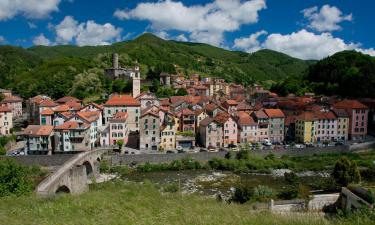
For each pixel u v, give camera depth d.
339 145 119.75
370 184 71.31
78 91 183.00
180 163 104.31
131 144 124.25
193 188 84.00
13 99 167.62
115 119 118.62
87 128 108.81
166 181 90.62
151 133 117.44
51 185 53.88
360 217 22.19
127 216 28.22
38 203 31.89
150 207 33.44
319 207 61.34
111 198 36.47
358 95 180.38
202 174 98.75
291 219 23.25
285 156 112.94
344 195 60.16
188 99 157.25
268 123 130.38
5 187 40.25
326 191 73.94
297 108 151.00
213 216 27.50
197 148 120.12
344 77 196.88
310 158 112.31
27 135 106.25
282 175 97.25
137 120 132.88
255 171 101.56
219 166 104.94
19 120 156.00
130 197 38.94
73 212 28.91
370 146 122.94
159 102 150.38
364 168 97.75
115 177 94.81
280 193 69.56
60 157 98.75
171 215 28.62
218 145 122.25
